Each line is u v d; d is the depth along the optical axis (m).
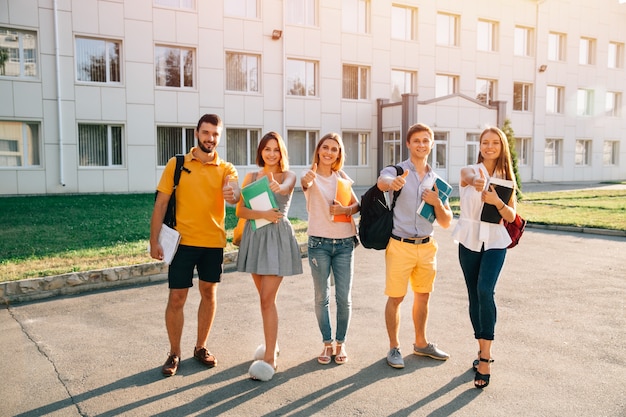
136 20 19.61
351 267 4.17
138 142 19.98
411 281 4.17
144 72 19.91
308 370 3.96
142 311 5.54
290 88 23.25
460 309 5.57
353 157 25.12
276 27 22.45
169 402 3.43
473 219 3.91
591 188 24.80
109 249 7.95
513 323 5.04
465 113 25.50
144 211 13.16
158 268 6.93
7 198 16.64
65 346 4.48
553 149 31.42
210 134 3.90
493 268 3.78
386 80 25.34
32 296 6.00
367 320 5.23
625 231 10.52
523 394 3.51
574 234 11.02
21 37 17.94
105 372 3.93
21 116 17.97
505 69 28.84
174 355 3.97
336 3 23.81
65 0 18.31
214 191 3.97
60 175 18.61
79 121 18.88
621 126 33.75
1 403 3.39
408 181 4.08
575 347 4.39
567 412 3.25
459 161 25.53
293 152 23.58
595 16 32.03
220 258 4.05
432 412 3.27
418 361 4.14
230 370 3.98
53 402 3.43
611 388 3.60
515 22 28.98
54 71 18.34
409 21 26.09
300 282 6.83
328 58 23.78
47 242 8.57
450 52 26.98
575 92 31.69
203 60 21.03
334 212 4.00
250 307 5.68
